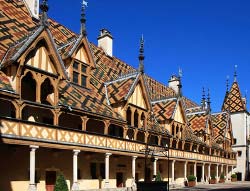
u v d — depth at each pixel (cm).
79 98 2634
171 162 3938
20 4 2891
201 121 5056
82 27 2991
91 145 2544
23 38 2216
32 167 2062
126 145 2958
